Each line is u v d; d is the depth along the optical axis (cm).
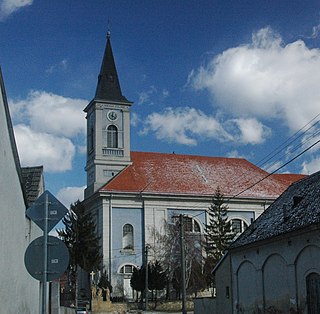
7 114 1234
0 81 1129
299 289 2694
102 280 6284
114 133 7506
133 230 7031
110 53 7819
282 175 8212
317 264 2525
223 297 3638
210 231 6894
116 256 6900
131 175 7344
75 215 6194
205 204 7325
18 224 1473
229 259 3572
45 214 1114
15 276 1429
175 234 6625
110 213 6994
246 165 8238
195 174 7700
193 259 6438
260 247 3125
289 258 2791
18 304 1503
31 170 2016
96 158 7344
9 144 1272
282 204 3344
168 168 7675
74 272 5950
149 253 6912
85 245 6097
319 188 2967
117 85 7650
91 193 7350
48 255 1098
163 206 7181
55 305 2578
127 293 6838
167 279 6381
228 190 7544
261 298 3094
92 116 7619
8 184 1270
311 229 2553
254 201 7525
